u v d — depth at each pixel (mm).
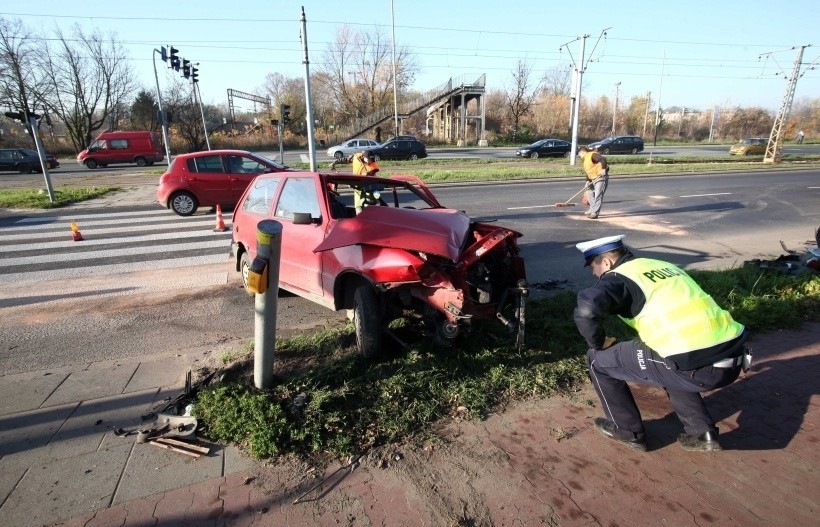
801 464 2809
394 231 3910
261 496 2561
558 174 20453
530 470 2766
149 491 2590
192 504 2498
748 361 2607
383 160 29469
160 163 32531
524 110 59688
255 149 46656
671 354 2516
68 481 2664
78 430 3148
